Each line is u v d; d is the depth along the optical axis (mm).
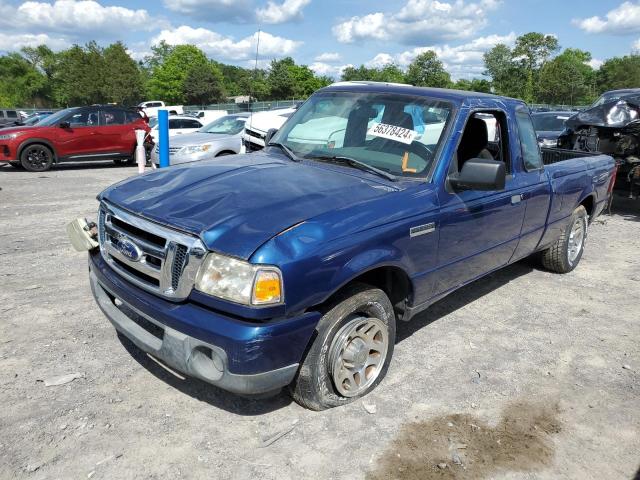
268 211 3018
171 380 3576
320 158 4078
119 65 72812
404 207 3443
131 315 3320
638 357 4301
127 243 3184
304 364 3111
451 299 5367
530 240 5133
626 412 3537
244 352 2715
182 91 81125
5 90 96375
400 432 3193
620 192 9305
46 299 4793
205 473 2783
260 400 3420
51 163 13977
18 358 3750
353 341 3324
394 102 4199
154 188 3480
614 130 9195
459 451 3061
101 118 14570
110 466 2785
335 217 3090
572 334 4672
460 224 3891
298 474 2816
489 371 3971
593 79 96188
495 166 3531
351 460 2939
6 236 6832
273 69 62125
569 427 3350
